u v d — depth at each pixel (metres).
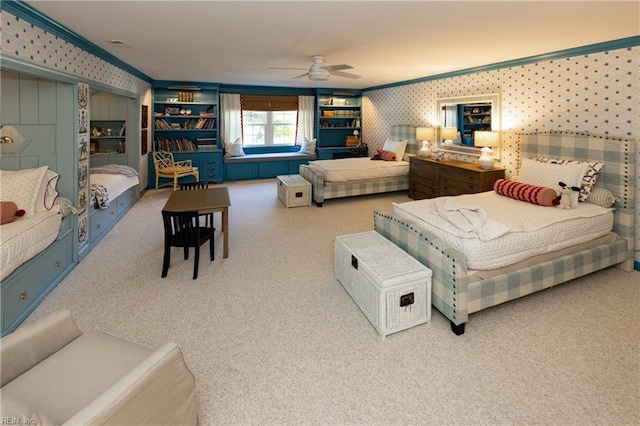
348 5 2.61
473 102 5.32
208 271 3.35
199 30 3.32
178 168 7.11
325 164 6.56
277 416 1.69
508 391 1.84
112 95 5.69
